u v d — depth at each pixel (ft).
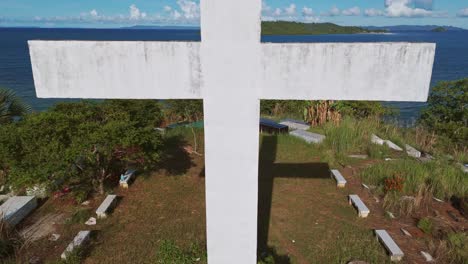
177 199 23.00
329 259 16.61
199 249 16.60
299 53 9.67
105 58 10.18
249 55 9.50
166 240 16.58
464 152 33.55
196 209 21.67
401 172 25.73
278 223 20.01
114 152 21.97
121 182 24.54
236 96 9.83
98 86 10.52
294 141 34.76
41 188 21.54
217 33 9.27
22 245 16.89
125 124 21.98
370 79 10.00
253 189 10.63
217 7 9.03
